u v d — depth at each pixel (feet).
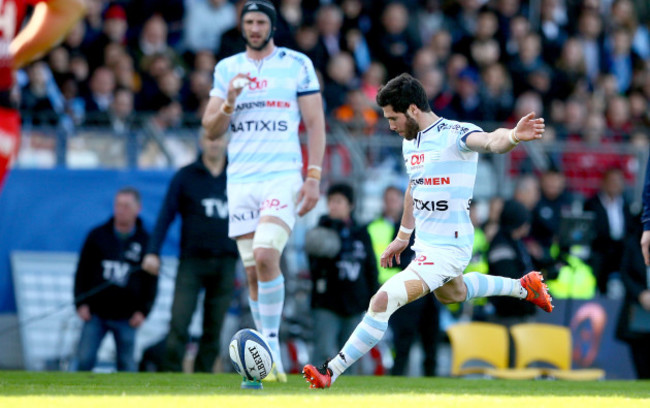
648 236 85.25
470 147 68.80
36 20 59.31
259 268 80.79
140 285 117.08
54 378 82.79
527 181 140.26
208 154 109.29
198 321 129.18
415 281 69.82
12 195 127.54
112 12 163.73
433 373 120.88
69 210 128.77
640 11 225.76
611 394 75.00
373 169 141.08
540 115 184.03
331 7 177.27
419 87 71.00
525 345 121.70
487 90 178.81
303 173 138.00
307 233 114.62
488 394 71.26
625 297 125.18
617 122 187.42
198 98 159.22
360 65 178.91
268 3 83.41
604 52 208.03
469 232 71.56
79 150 134.21
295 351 127.13
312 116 83.51
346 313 115.03
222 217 108.68
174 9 178.70
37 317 117.80
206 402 56.65
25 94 141.28
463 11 198.39
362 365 129.49
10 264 126.93
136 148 135.23
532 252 135.64
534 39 192.13
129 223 117.39
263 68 82.89
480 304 134.41
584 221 131.03
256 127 82.48
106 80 150.61
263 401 57.47
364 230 116.98
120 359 116.88
